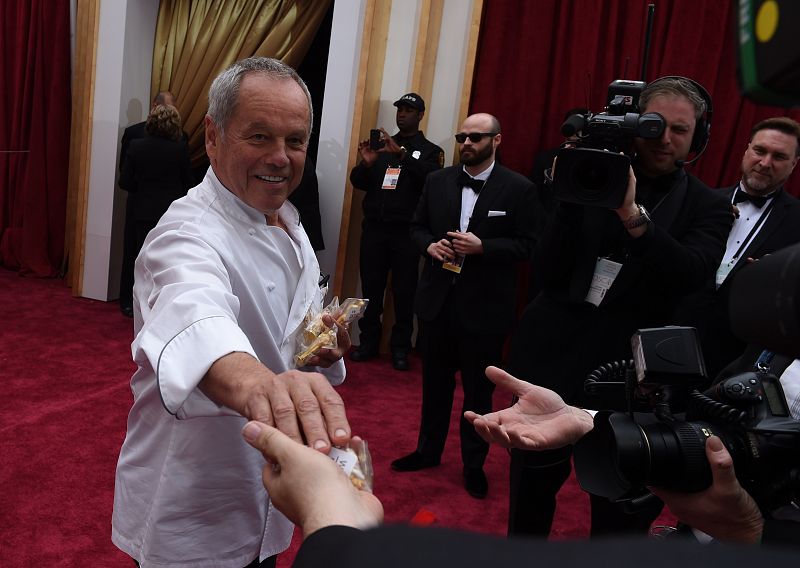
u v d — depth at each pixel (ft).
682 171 6.79
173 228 4.27
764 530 2.56
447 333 10.50
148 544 4.34
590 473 3.48
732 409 3.12
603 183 5.87
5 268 20.62
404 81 16.08
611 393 4.81
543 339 6.81
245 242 4.42
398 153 14.92
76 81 19.08
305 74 22.54
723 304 9.47
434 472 10.73
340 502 2.04
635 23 15.49
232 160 4.30
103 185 18.04
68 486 9.19
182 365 3.37
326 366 4.78
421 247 11.16
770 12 0.93
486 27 15.94
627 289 6.51
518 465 6.94
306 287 4.82
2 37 19.86
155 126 16.34
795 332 1.17
